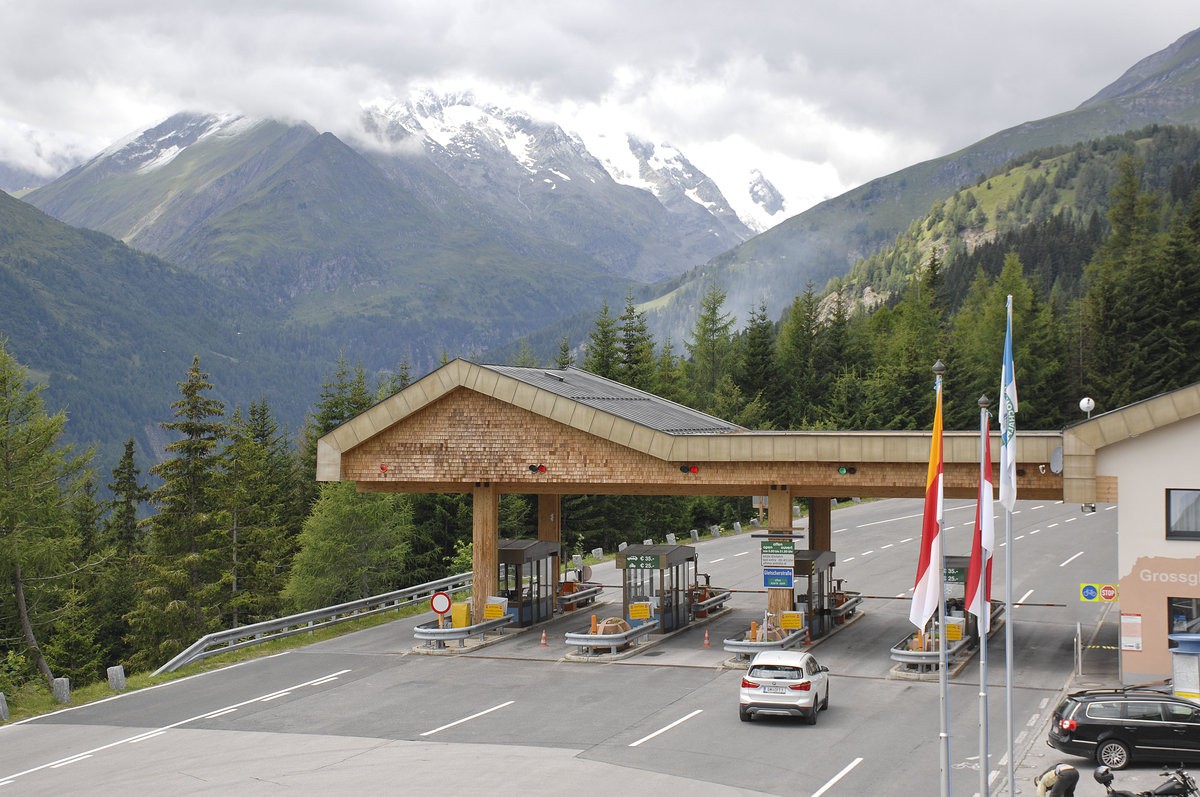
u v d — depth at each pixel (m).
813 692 26.77
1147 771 22.59
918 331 117.44
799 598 37.69
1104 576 50.94
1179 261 93.00
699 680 32.12
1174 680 26.61
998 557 57.66
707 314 118.19
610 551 75.19
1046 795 18.05
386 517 62.56
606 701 29.67
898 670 32.38
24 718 30.16
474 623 39.41
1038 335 106.88
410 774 23.08
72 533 66.81
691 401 91.56
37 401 52.12
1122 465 29.55
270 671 35.06
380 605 46.28
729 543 66.50
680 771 22.92
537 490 39.84
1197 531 28.89
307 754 25.02
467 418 38.62
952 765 23.25
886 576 52.09
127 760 25.08
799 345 109.88
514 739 25.88
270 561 64.31
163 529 60.19
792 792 21.41
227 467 63.44
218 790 22.38
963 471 32.72
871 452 33.25
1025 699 29.16
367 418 39.12
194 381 61.78
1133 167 141.88
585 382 46.53
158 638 59.16
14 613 53.47
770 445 34.31
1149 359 93.69
